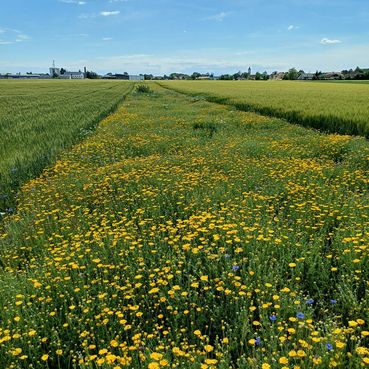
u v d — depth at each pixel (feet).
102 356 10.49
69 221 20.54
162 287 13.62
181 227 17.95
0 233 20.51
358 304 11.99
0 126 57.77
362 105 70.33
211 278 14.12
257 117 66.23
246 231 16.37
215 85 233.96
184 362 9.65
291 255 14.90
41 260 16.30
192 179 26.05
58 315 12.80
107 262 15.47
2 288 13.56
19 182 28.40
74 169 32.50
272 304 12.26
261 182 25.63
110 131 51.93
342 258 14.38
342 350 9.32
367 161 30.91
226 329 11.62
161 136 45.93
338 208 19.76
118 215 21.30
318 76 482.28
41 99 127.44
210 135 49.06
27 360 10.75
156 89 217.77
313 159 31.76
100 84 292.40
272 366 9.26
